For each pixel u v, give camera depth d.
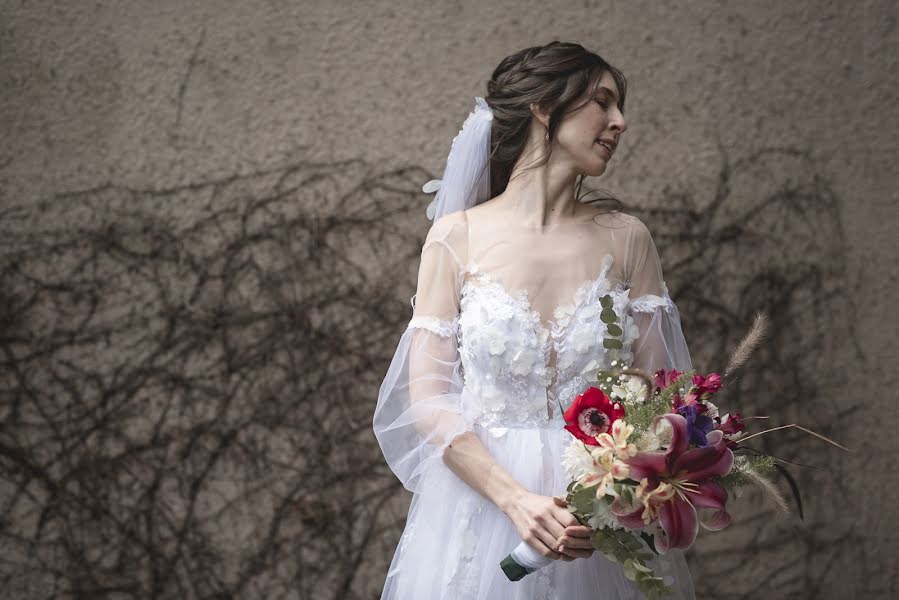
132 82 3.54
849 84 3.46
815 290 3.44
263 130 3.51
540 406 2.00
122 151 3.53
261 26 3.52
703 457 1.74
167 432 3.50
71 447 3.52
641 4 3.46
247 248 3.51
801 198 3.45
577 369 2.01
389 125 3.50
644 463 1.72
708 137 3.46
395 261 3.48
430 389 2.03
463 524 2.00
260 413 3.49
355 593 3.45
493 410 2.00
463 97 3.48
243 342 3.50
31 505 3.51
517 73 2.14
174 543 3.49
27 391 3.53
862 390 3.43
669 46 3.46
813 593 3.40
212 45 3.52
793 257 3.45
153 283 3.52
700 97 3.46
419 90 3.49
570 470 1.79
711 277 3.45
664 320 2.12
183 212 3.52
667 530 1.71
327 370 3.49
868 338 3.44
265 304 3.50
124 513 3.50
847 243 3.45
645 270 2.13
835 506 3.41
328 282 3.49
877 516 3.41
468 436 1.97
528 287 2.03
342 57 3.51
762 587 3.40
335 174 3.50
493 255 2.07
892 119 3.45
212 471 3.49
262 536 3.47
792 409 3.42
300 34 3.52
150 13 3.54
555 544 1.81
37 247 3.53
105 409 3.52
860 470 3.42
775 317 3.44
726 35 3.46
